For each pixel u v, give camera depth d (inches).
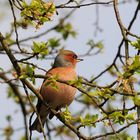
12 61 442.0
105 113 414.3
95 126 422.0
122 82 406.6
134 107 409.7
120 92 408.8
